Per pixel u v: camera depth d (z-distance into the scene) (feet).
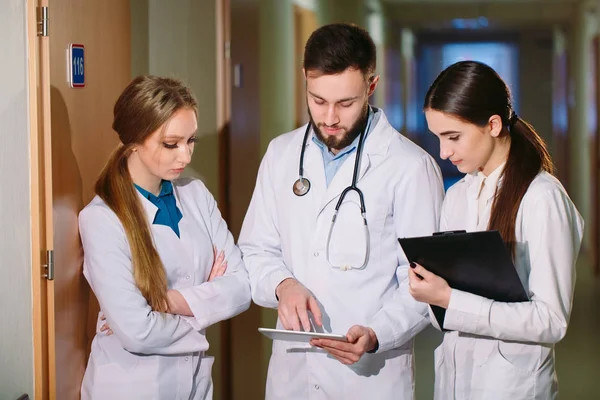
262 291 6.66
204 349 6.47
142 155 6.32
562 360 14.12
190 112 6.28
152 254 6.32
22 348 6.42
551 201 5.48
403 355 6.63
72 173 6.90
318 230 6.54
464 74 5.63
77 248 7.02
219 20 10.50
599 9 23.44
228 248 6.97
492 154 5.83
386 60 35.73
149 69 8.86
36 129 6.36
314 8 18.42
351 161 6.56
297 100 16.16
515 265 5.65
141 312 6.14
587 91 25.98
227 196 10.77
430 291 5.63
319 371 6.55
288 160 6.85
